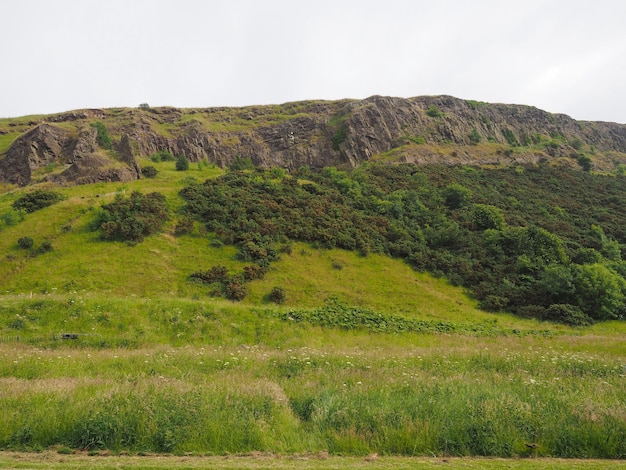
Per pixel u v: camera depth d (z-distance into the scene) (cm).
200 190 4078
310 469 599
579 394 985
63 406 798
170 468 595
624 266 3706
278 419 795
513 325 2681
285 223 3641
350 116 8394
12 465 607
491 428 745
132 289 2653
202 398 844
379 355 1617
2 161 6056
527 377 1242
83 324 1922
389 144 8012
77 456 670
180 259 3038
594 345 2050
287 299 2750
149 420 742
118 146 5297
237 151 8194
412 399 884
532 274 3422
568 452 718
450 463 652
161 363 1402
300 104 10331
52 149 5969
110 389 931
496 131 9600
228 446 703
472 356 1597
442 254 3662
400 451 712
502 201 5453
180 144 7881
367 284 3069
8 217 3266
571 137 10462
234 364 1395
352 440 723
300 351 1664
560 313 2867
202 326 2027
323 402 864
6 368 1280
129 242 3084
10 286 2589
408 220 4319
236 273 2930
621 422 760
